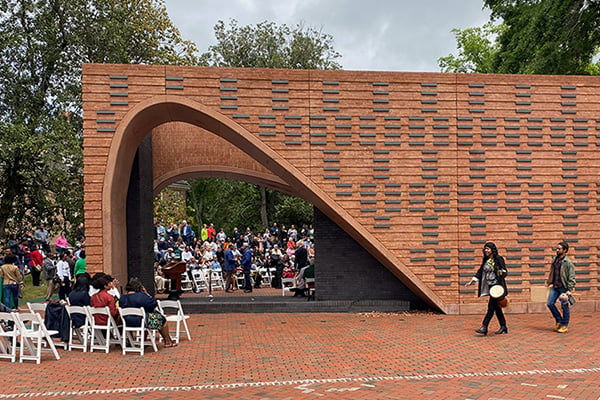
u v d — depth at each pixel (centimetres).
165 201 2888
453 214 1347
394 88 1352
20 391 680
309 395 643
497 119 1370
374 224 1329
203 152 1753
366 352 905
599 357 845
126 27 2414
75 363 848
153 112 1334
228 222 4231
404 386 682
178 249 2136
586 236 1373
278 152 1318
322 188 1323
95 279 966
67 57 2316
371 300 1439
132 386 698
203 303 1430
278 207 3616
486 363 812
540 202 1366
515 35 2169
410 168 1345
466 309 1338
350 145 1334
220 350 937
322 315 1365
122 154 1300
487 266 1069
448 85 1363
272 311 1423
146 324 930
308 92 1330
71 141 2108
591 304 1359
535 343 966
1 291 1369
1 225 2302
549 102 1383
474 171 1359
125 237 1427
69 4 2211
